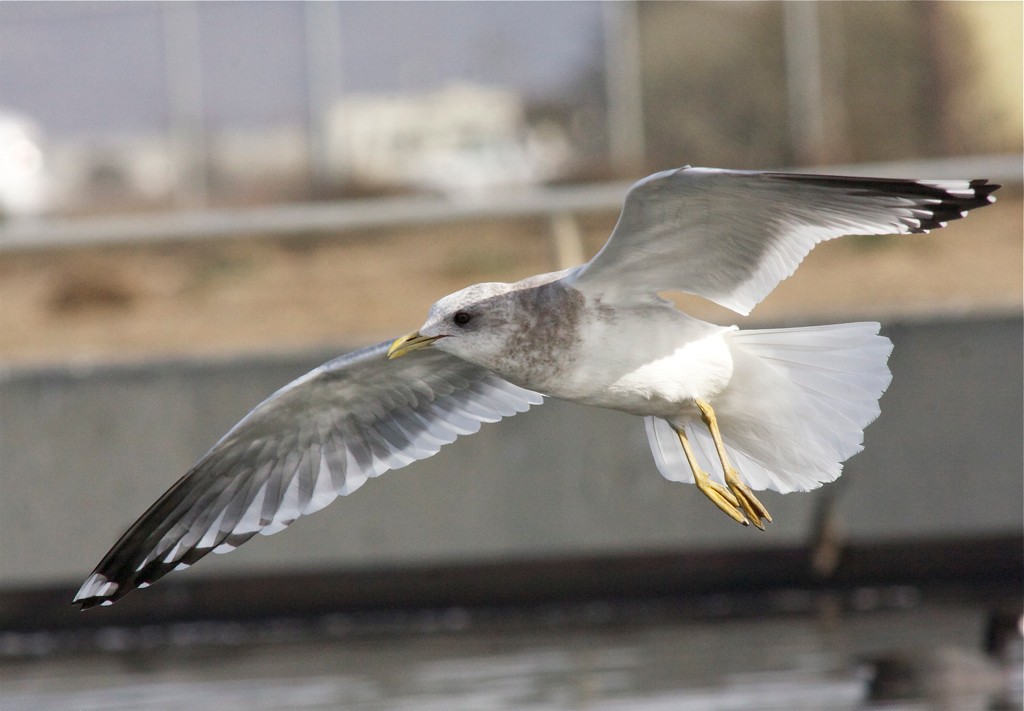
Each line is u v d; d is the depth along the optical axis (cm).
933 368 1359
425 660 1288
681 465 940
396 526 1373
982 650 1166
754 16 1856
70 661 1370
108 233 1622
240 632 1459
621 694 1127
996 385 1355
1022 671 1113
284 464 980
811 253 1892
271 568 1388
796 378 874
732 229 830
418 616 1456
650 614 1440
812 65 1850
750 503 855
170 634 1459
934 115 1836
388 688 1189
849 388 866
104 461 1382
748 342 875
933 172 1622
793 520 1375
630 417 1357
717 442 861
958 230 1897
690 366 867
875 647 1231
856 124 1847
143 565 970
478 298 876
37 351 1878
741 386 880
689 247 842
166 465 1378
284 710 1134
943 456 1359
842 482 1368
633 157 1897
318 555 1380
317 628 1455
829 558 1391
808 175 778
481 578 1445
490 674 1220
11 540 1388
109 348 1866
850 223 823
